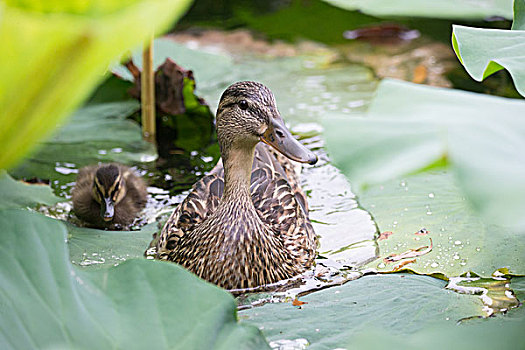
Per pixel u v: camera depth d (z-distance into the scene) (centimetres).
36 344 202
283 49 820
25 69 117
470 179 174
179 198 538
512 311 346
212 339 223
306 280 418
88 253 437
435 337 206
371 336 195
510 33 295
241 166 414
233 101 409
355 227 482
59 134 621
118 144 608
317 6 948
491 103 237
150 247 456
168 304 232
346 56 802
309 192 541
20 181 536
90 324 216
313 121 641
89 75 121
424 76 732
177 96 643
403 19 898
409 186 538
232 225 407
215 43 831
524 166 178
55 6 116
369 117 217
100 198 488
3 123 124
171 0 116
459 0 831
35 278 220
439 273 401
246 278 406
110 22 113
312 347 312
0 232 228
